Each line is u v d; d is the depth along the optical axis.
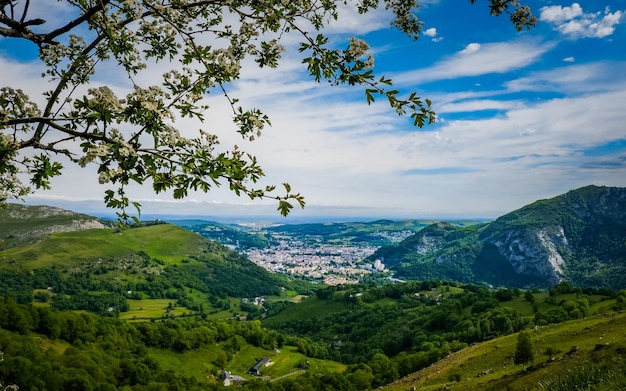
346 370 116.69
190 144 4.61
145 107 4.19
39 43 5.02
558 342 71.19
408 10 5.68
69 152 4.42
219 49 5.30
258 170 4.35
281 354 154.25
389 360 114.25
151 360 100.12
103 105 4.08
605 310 118.56
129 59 5.66
